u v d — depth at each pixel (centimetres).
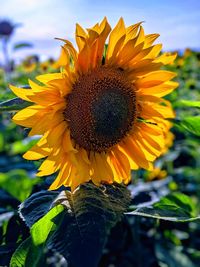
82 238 31
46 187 42
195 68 154
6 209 44
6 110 37
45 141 36
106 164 39
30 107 35
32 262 33
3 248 40
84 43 36
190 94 111
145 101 41
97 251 30
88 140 39
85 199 34
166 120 44
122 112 40
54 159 36
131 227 58
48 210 34
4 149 90
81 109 38
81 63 37
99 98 39
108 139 40
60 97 37
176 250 65
